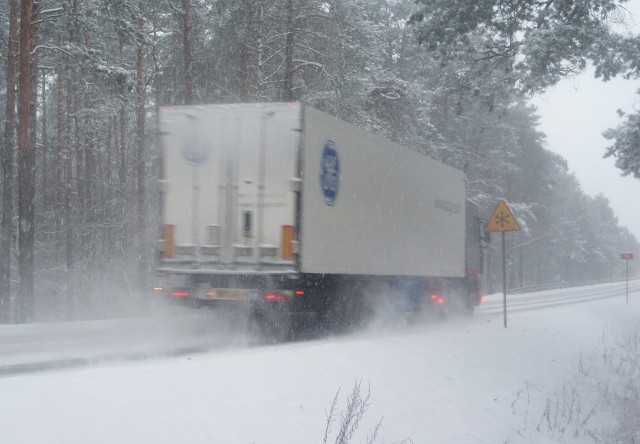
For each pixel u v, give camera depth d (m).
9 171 21.23
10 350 11.59
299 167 12.76
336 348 10.22
